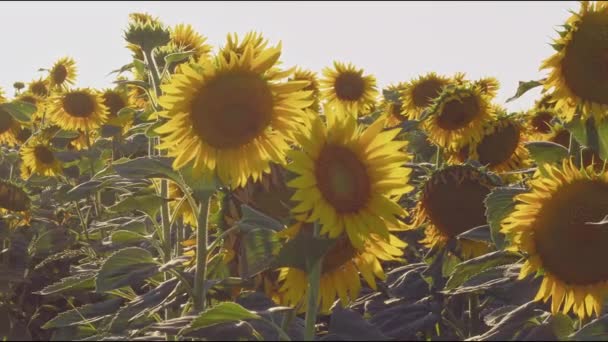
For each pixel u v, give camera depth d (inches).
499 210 100.9
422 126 131.0
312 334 83.6
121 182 103.0
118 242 101.2
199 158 89.6
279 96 89.1
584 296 94.0
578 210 93.6
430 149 149.5
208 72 88.9
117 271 92.4
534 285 96.9
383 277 88.0
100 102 172.9
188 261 94.7
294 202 94.2
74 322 97.1
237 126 88.9
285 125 89.3
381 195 83.2
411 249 120.3
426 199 109.0
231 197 95.2
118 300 99.8
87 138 174.7
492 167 129.0
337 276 88.1
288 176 88.1
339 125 83.0
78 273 108.3
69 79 240.4
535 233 94.5
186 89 88.8
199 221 91.8
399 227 83.8
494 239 100.8
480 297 112.4
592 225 93.1
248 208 91.3
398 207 83.3
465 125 127.7
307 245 82.0
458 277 101.8
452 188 108.3
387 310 102.5
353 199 82.7
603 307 99.1
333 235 82.0
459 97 127.4
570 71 101.5
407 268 109.2
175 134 89.4
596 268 93.5
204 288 91.8
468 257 107.7
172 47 111.6
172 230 120.7
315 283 83.5
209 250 92.0
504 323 93.6
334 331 85.7
